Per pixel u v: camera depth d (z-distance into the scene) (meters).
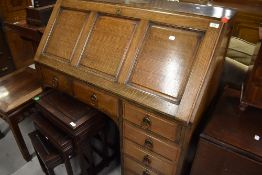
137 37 1.15
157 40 1.10
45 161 1.39
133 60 1.15
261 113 1.22
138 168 1.40
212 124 1.14
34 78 2.02
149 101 1.06
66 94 1.62
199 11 1.08
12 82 1.95
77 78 1.32
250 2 1.99
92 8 1.36
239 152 1.01
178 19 1.06
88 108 1.48
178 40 1.05
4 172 1.79
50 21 1.57
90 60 1.30
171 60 1.05
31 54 3.12
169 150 1.14
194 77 0.98
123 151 1.41
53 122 1.49
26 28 2.15
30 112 1.78
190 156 1.33
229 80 1.50
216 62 1.01
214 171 1.15
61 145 1.36
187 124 0.96
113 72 1.20
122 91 1.14
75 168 1.79
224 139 1.05
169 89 1.03
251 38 1.93
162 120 1.06
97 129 1.49
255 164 0.99
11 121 1.67
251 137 1.07
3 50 2.78
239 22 1.92
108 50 1.24
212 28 0.98
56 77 1.52
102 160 1.79
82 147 1.46
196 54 1.00
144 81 1.10
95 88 1.27
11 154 1.95
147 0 1.31
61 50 1.46
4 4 2.59
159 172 1.29
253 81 1.11
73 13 1.46
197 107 0.96
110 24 1.26
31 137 1.57
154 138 1.16
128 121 1.22
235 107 1.26
